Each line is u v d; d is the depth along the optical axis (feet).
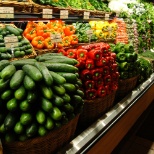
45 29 10.23
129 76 9.33
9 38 7.47
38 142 4.81
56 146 5.36
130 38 15.81
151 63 13.20
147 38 18.52
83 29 12.37
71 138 6.08
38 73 4.78
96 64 7.39
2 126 4.66
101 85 7.31
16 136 4.70
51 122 4.77
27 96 4.70
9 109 4.66
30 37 9.72
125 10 16.30
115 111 8.02
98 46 7.86
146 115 14.58
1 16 7.87
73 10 11.08
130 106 8.87
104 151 7.41
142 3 21.53
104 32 13.41
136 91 10.14
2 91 4.77
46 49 9.62
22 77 4.87
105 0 16.70
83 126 7.17
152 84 11.98
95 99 7.04
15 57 7.76
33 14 9.24
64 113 5.09
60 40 9.66
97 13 13.23
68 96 5.23
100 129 6.75
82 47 7.71
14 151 4.77
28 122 4.62
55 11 10.18
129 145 11.84
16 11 8.63
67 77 5.42
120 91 9.30
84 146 5.87
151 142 12.37
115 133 7.98
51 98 4.82
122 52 9.23
